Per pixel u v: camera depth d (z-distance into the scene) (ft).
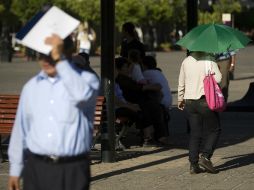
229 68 102.06
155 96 90.07
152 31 450.71
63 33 37.24
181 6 431.43
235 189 63.36
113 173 70.79
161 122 88.69
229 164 75.82
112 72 74.02
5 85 182.91
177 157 80.33
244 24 568.41
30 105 38.01
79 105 37.58
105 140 75.87
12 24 351.46
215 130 69.92
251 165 75.25
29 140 38.14
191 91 68.54
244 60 317.42
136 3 378.94
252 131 102.27
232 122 112.37
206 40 68.59
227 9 425.69
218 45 68.33
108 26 73.41
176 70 246.88
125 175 69.87
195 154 69.87
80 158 38.09
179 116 119.75
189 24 102.89
